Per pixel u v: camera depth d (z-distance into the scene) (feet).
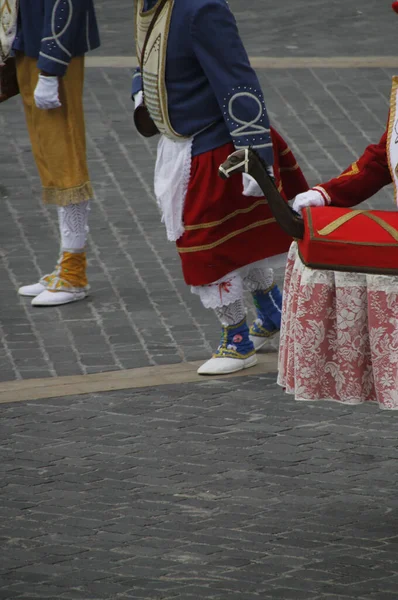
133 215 86.02
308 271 44.88
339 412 59.16
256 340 66.80
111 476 52.65
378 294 43.96
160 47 59.00
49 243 81.71
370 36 126.72
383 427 57.52
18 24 70.13
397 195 45.85
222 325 64.23
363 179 47.29
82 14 68.90
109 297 73.61
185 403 60.18
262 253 62.08
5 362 65.00
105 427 57.57
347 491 51.19
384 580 43.57
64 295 72.49
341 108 105.09
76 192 71.10
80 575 44.06
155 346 67.15
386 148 46.62
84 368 64.39
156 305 72.54
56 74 68.49
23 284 75.31
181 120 60.03
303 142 97.86
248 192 59.06
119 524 48.26
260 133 58.80
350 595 42.42
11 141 99.45
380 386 44.29
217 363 63.62
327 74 113.19
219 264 61.67
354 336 44.65
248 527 48.01
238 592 42.63
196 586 43.09
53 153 70.95
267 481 52.11
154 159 95.71
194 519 48.70
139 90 64.80
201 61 58.29
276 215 45.70
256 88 58.75
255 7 137.18
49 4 67.31
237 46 58.29
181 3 58.13
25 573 44.27
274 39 124.98
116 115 103.96
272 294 65.98
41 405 59.88
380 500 50.34
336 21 131.95
